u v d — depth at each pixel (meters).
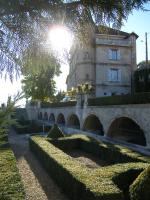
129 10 3.12
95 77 42.38
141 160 11.33
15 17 3.29
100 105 24.19
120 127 23.41
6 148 12.93
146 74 37.84
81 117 29.39
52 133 20.34
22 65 3.83
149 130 16.89
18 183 6.92
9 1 3.08
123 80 43.25
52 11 3.27
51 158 11.61
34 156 16.47
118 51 43.28
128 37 43.84
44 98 47.38
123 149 14.09
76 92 32.44
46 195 9.24
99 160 15.34
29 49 3.61
